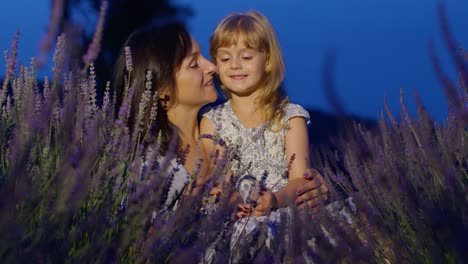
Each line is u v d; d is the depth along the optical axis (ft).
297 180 9.44
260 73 10.36
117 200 5.66
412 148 6.29
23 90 5.85
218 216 5.74
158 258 5.32
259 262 5.82
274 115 10.16
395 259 5.73
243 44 10.34
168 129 8.13
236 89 10.37
